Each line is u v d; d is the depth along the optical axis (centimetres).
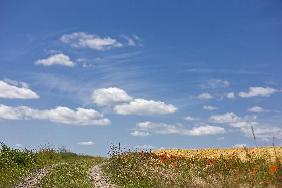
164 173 2822
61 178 3033
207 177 2458
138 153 3728
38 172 3369
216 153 3897
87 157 5212
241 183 2233
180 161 3228
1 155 3628
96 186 2772
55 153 4775
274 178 2200
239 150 3916
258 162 2664
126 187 2717
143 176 2922
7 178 2994
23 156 3756
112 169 3475
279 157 2795
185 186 2414
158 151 4334
